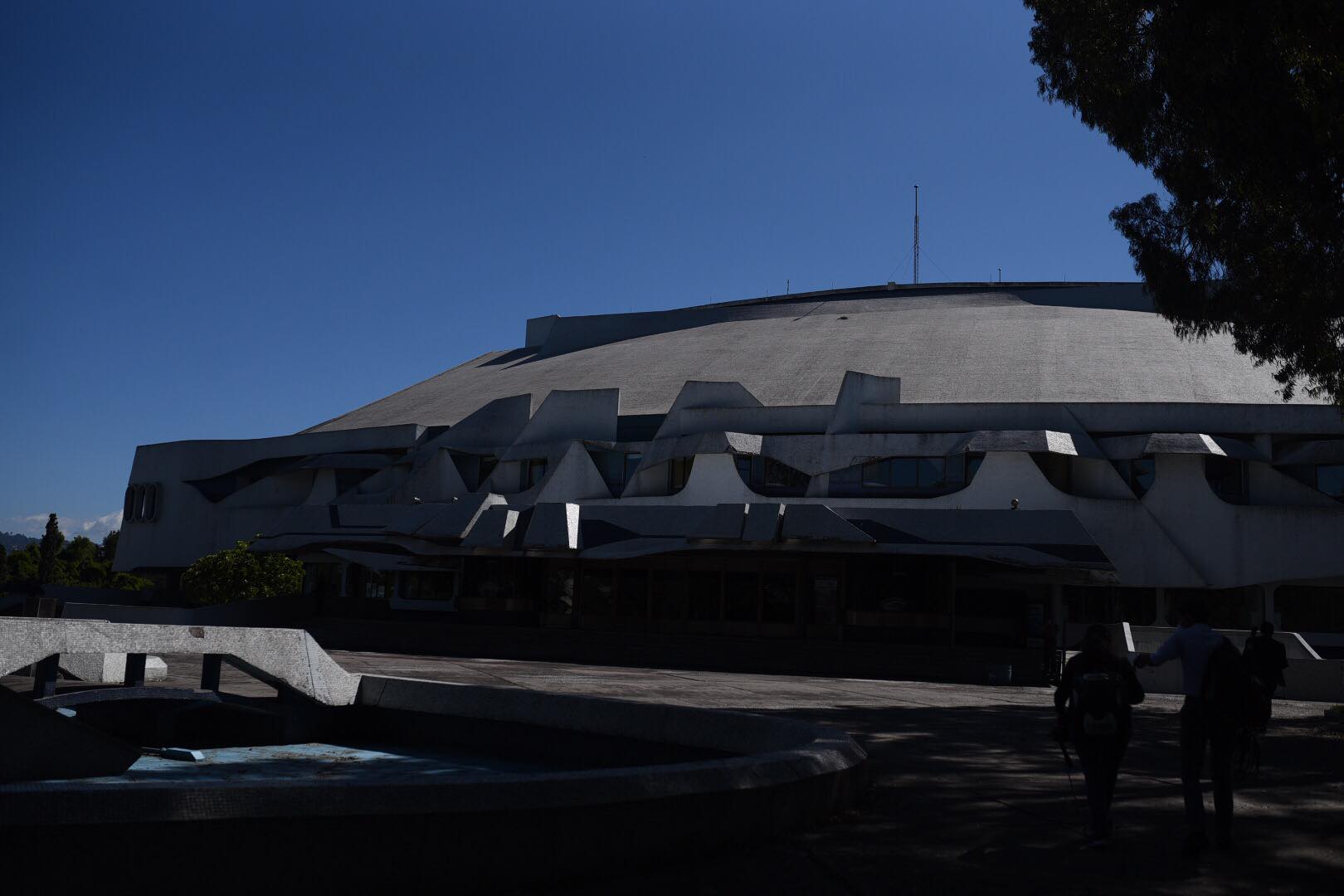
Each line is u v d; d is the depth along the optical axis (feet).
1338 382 63.87
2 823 15.92
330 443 187.73
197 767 38.65
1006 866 21.53
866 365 174.19
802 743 28.68
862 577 116.78
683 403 145.89
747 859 21.49
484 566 138.00
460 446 163.32
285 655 45.27
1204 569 126.11
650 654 107.65
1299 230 57.16
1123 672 24.29
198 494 197.06
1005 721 54.24
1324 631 125.08
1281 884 20.70
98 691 41.78
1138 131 57.93
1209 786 32.22
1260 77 47.42
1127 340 176.96
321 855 17.79
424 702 45.70
